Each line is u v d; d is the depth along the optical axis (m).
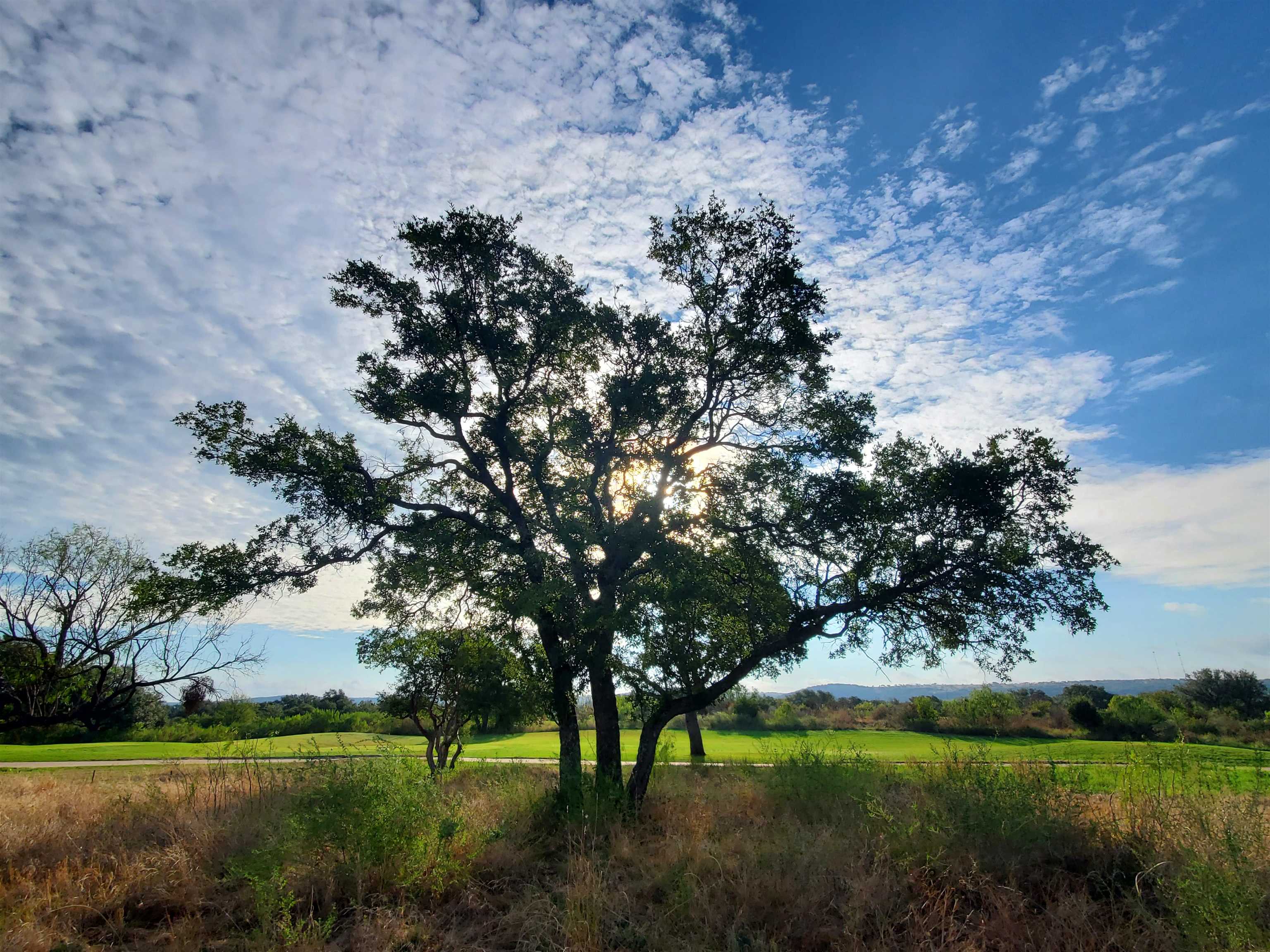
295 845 7.75
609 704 13.45
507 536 14.89
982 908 6.71
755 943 6.11
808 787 11.72
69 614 18.97
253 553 13.32
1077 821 8.41
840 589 13.53
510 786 13.09
